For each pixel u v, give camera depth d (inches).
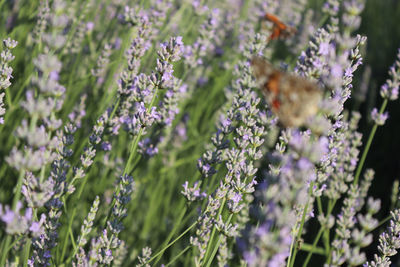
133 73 133.3
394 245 108.9
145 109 111.6
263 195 66.3
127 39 165.3
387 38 314.0
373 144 226.8
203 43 172.4
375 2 337.1
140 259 118.2
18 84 164.6
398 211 111.0
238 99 125.4
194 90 210.8
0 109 109.2
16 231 78.8
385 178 213.8
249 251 66.1
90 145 122.2
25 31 172.9
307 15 248.2
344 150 143.0
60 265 113.9
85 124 165.0
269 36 203.2
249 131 116.1
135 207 165.0
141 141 153.9
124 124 140.3
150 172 171.5
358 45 101.5
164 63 107.1
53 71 76.2
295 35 239.9
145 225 163.0
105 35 199.2
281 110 74.3
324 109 69.7
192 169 185.9
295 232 101.8
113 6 212.8
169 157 176.9
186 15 225.9
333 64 89.5
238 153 115.1
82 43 189.2
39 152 78.4
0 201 144.9
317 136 70.8
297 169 62.9
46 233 104.0
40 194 83.9
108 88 172.9
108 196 157.6
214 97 215.5
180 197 176.4
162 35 196.2
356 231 94.3
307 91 70.4
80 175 116.2
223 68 223.3
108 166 157.4
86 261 102.0
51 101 76.8
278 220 61.4
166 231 163.5
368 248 180.5
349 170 139.6
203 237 115.1
